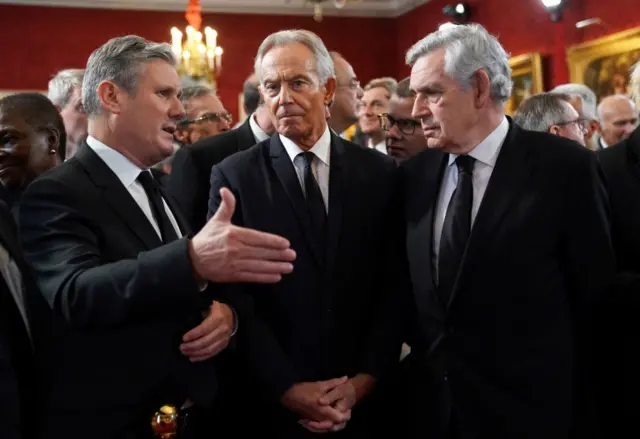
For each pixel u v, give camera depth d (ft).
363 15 33.60
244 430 7.36
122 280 4.70
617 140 13.85
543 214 6.25
